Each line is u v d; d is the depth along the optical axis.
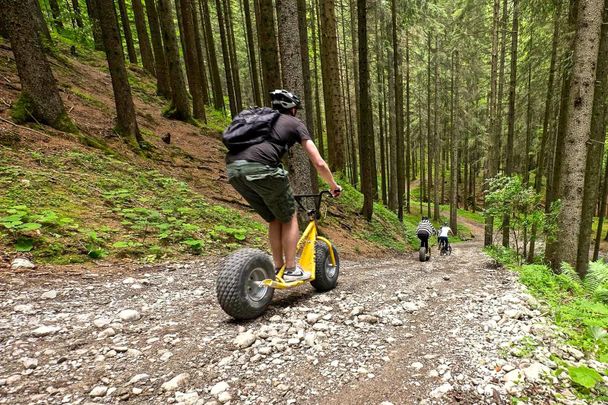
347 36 26.89
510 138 15.85
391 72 22.81
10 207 5.05
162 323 3.31
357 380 2.38
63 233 5.13
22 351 2.64
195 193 8.77
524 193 8.96
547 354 2.72
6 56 10.46
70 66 13.41
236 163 3.13
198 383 2.31
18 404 2.00
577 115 7.14
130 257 5.32
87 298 3.85
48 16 17.88
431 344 2.92
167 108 14.54
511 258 9.30
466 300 4.28
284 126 3.24
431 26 21.70
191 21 15.23
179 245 6.11
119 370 2.44
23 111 7.55
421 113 32.69
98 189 6.78
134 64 19.64
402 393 2.22
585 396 2.21
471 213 38.38
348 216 14.45
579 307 3.44
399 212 20.14
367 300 4.14
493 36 16.19
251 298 3.36
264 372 2.47
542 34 12.91
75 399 2.09
